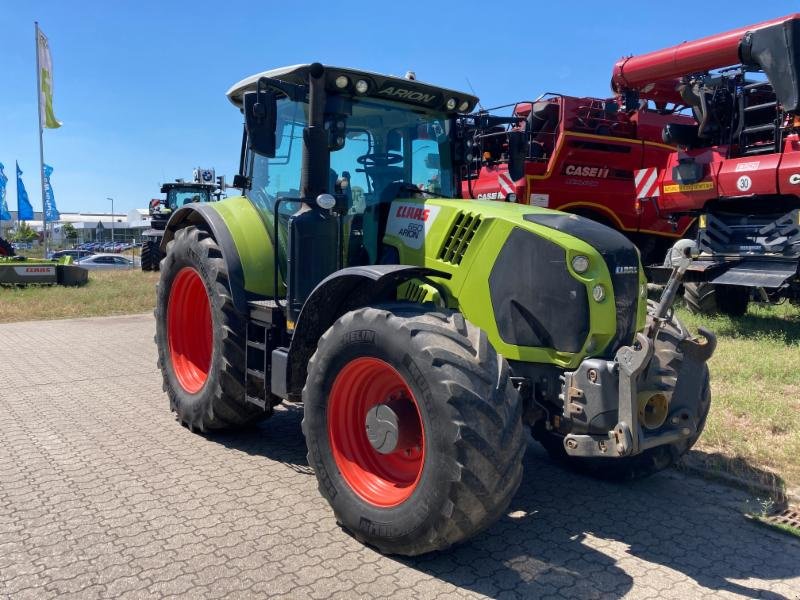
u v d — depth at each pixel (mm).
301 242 3967
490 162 6156
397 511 3041
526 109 10367
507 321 3441
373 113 4355
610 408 3037
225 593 2799
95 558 3072
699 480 4121
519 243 3426
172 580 2891
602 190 10461
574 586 2908
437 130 4641
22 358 7820
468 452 2777
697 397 3338
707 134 8719
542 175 10008
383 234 4223
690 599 2824
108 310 12398
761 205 8492
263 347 4289
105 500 3723
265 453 4551
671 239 11172
